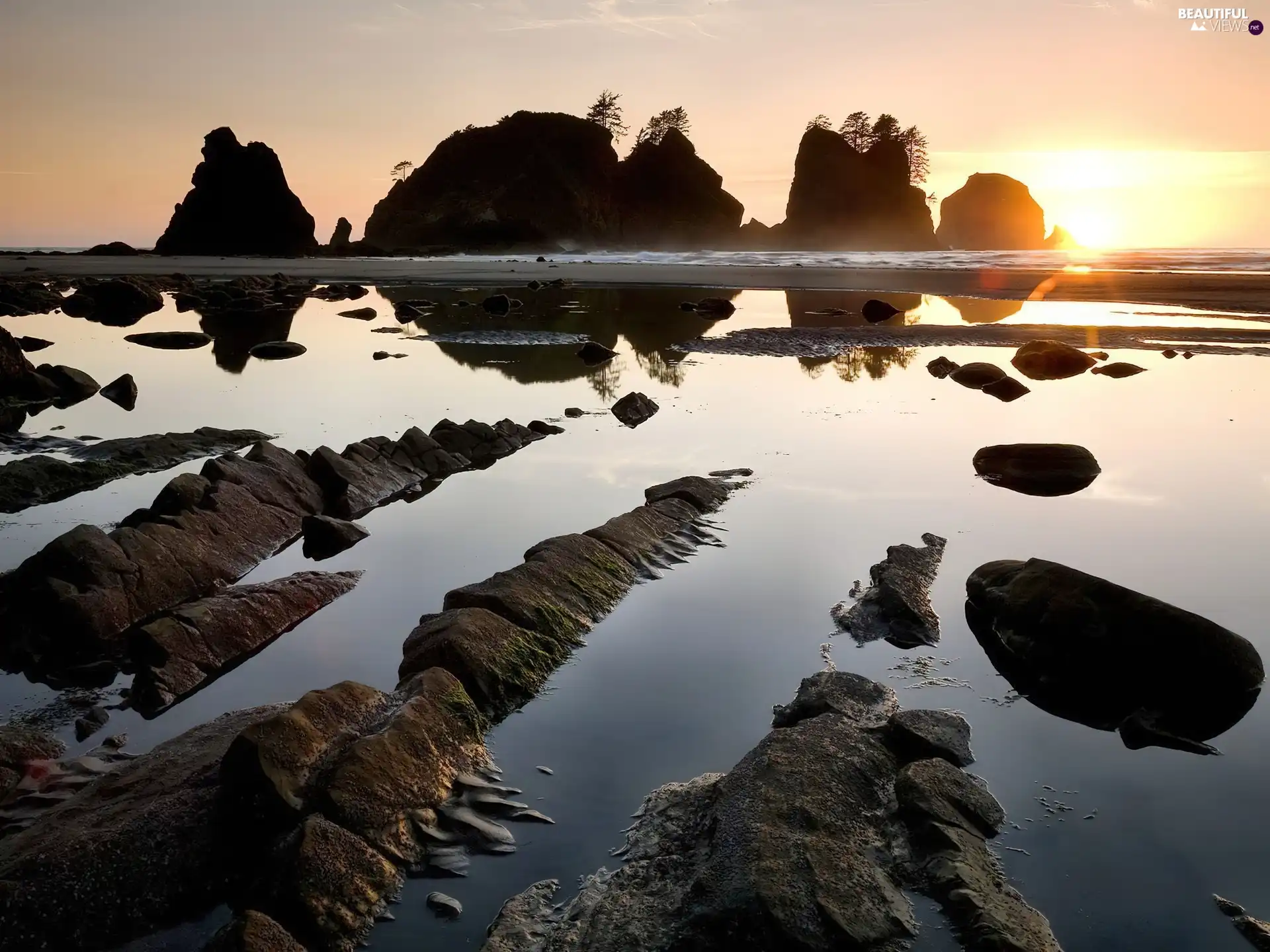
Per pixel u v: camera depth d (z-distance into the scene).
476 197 136.00
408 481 12.31
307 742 5.43
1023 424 15.30
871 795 5.35
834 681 6.65
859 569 9.20
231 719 6.31
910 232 163.62
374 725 5.83
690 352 23.52
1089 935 4.52
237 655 7.59
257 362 22.69
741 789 5.20
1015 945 4.22
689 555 9.62
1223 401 16.98
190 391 19.02
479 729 6.28
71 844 4.79
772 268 63.09
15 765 5.96
